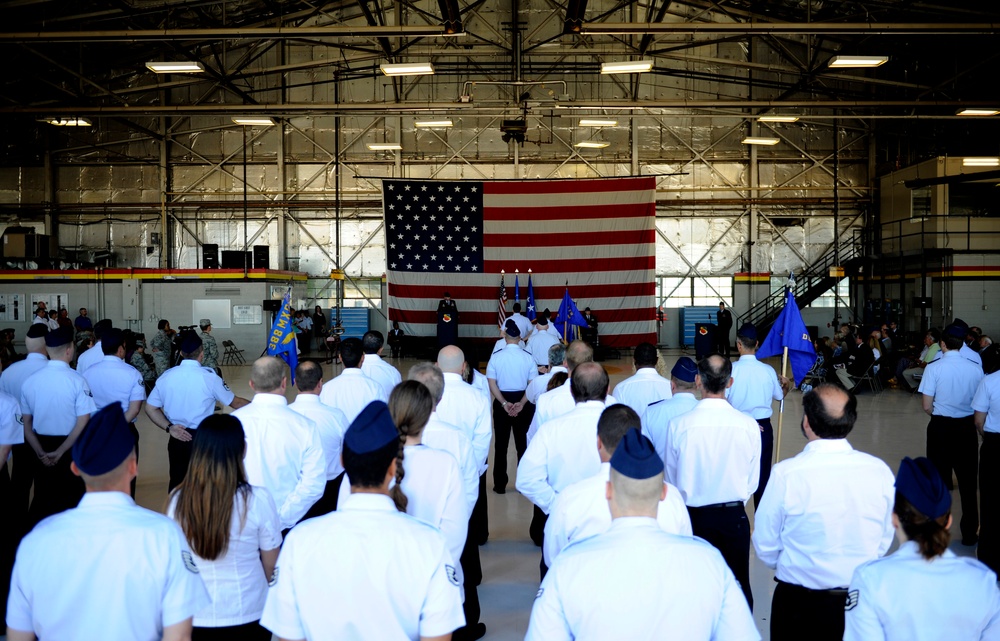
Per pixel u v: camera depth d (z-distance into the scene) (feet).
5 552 15.93
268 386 12.31
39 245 76.02
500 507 23.57
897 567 6.68
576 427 12.30
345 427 14.71
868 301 78.23
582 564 6.42
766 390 18.85
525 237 61.11
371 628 6.57
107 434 6.94
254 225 84.33
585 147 82.84
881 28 45.62
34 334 19.60
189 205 82.79
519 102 63.77
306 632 6.64
